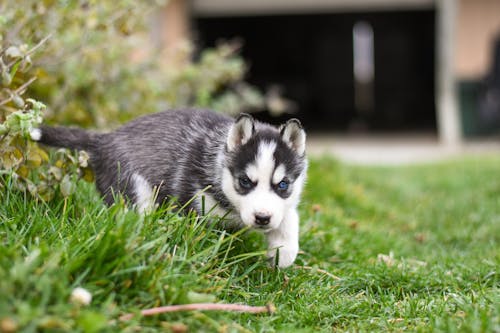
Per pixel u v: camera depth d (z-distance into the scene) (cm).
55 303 112
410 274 142
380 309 130
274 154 135
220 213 138
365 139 493
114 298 117
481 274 143
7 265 115
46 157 143
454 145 418
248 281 132
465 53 412
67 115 179
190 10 416
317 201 186
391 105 652
